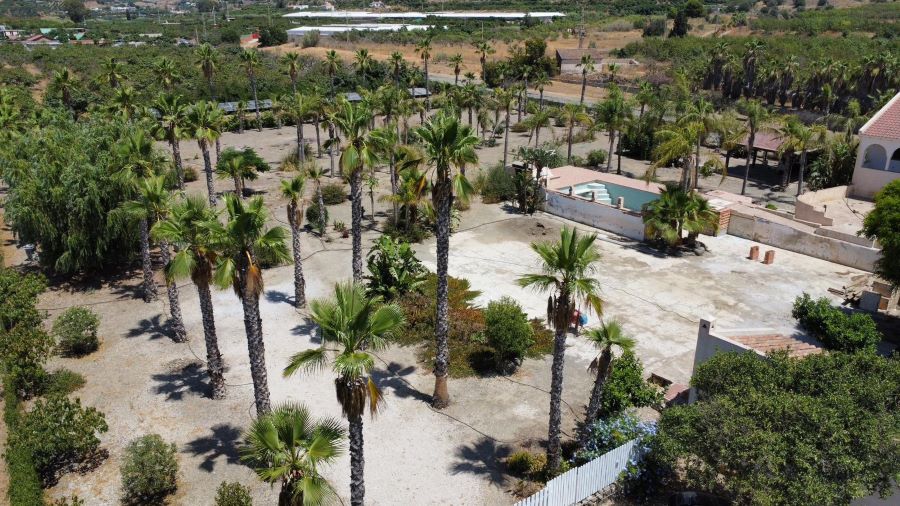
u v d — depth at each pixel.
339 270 36.50
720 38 118.75
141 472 18.91
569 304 18.41
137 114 52.72
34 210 33.56
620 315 30.66
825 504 14.66
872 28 115.81
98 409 23.75
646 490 19.14
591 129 56.34
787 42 107.00
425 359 27.05
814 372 17.77
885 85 70.12
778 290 33.25
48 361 27.25
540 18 170.00
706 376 18.31
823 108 76.25
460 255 38.53
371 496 19.33
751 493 15.17
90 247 34.66
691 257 38.00
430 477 20.16
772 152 57.78
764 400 16.22
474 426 22.70
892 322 28.14
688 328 29.36
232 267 19.95
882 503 16.53
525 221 44.56
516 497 19.25
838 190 46.78
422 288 32.12
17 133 45.72
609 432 19.97
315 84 95.88
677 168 60.12
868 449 15.09
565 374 25.88
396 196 39.72
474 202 48.97
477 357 26.92
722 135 56.88
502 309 26.45
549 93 96.94
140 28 160.38
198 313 31.61
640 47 119.94
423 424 22.80
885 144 45.56
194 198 23.39
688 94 71.38
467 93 66.62
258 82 93.88
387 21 175.12
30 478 18.95
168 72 64.31
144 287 32.84
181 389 25.06
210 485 19.84
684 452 16.58
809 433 15.43
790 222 39.81
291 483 14.45
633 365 23.23
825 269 36.03
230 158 43.03
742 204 43.66
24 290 29.92
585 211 43.94
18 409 23.23
